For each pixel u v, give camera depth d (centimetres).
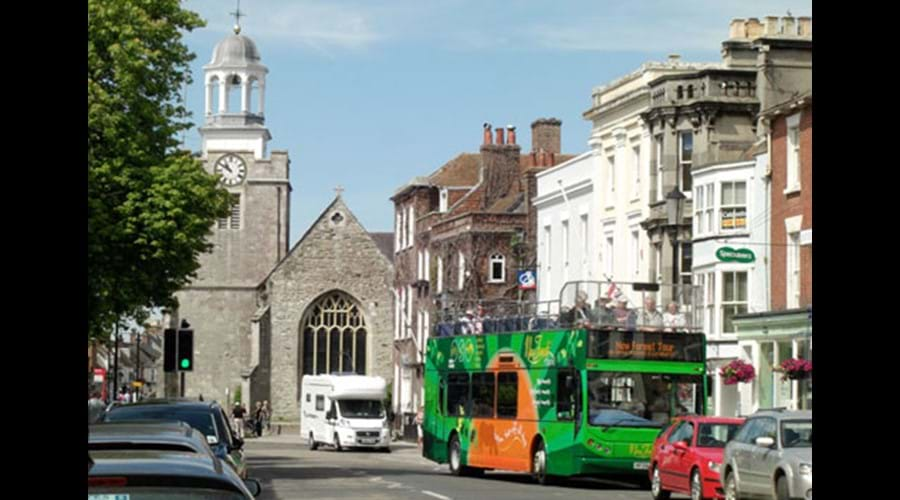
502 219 7688
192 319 11288
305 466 5153
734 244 4278
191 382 11244
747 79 5209
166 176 4150
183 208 4172
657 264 5347
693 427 2950
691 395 3456
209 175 4281
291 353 10469
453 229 7962
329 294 10550
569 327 3512
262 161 11488
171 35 4266
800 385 4288
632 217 5625
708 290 4812
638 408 3428
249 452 6994
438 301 7981
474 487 3584
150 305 4309
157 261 4194
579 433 3416
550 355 3597
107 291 4078
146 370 11681
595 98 6062
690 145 5269
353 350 10525
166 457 842
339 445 7169
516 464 3769
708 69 5200
